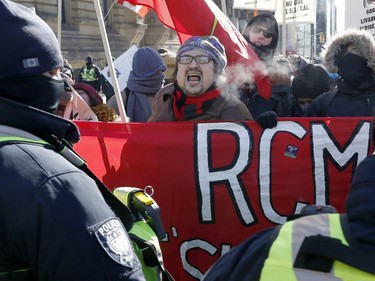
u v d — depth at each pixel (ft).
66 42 66.69
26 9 4.95
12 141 4.58
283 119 9.23
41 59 4.83
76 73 49.73
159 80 13.80
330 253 3.44
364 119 9.25
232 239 9.02
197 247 9.02
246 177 9.07
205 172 9.03
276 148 9.14
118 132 9.21
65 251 4.33
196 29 10.94
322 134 9.21
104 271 4.44
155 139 9.10
